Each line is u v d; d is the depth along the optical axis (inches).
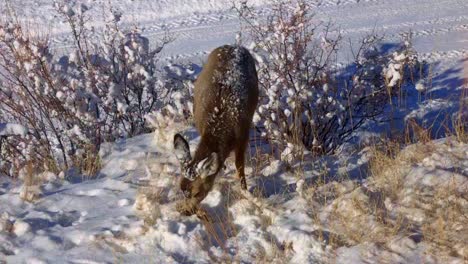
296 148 260.5
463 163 230.7
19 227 216.1
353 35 565.6
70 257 201.0
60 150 311.7
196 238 201.8
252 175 241.9
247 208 215.5
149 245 202.7
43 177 256.7
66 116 303.6
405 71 394.6
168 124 285.4
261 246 200.8
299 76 292.0
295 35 299.4
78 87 298.8
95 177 256.8
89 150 284.8
